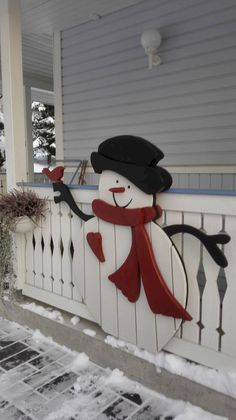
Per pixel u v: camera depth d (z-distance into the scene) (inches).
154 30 157.4
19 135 123.3
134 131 183.2
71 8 177.2
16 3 118.0
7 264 122.7
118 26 181.6
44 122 984.3
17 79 121.0
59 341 108.0
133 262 85.0
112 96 189.9
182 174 167.5
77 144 210.8
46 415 78.8
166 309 80.9
